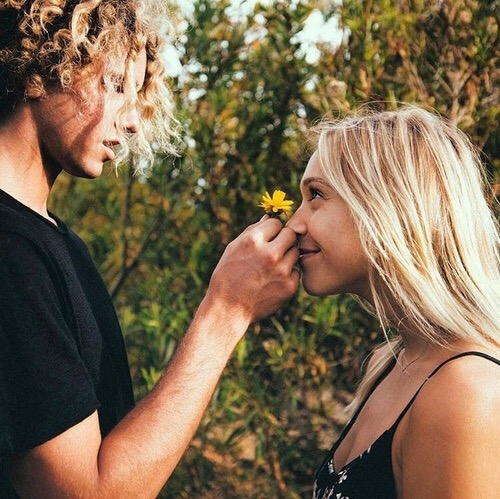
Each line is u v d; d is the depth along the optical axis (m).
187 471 2.99
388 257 1.48
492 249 1.59
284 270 1.54
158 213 3.29
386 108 2.66
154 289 3.23
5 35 1.40
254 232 1.55
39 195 1.47
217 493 3.01
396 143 1.53
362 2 2.75
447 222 1.51
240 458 3.12
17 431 1.25
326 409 2.97
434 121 1.59
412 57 2.72
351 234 1.53
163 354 2.90
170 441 1.33
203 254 3.02
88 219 3.90
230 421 2.79
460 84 2.65
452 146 1.57
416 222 1.49
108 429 1.52
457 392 1.34
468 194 1.55
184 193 3.17
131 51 1.50
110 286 3.65
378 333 2.84
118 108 1.49
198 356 1.44
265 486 3.01
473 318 1.47
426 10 2.75
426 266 1.48
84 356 1.45
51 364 1.27
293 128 2.96
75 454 1.26
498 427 1.31
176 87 3.02
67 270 1.44
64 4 1.42
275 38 2.91
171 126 2.82
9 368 1.26
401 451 1.43
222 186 3.02
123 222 3.35
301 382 2.90
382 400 1.58
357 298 1.82
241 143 2.98
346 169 1.54
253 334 2.94
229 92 3.01
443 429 1.33
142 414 1.35
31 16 1.38
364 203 1.51
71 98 1.42
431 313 1.45
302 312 2.83
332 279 1.56
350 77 2.72
